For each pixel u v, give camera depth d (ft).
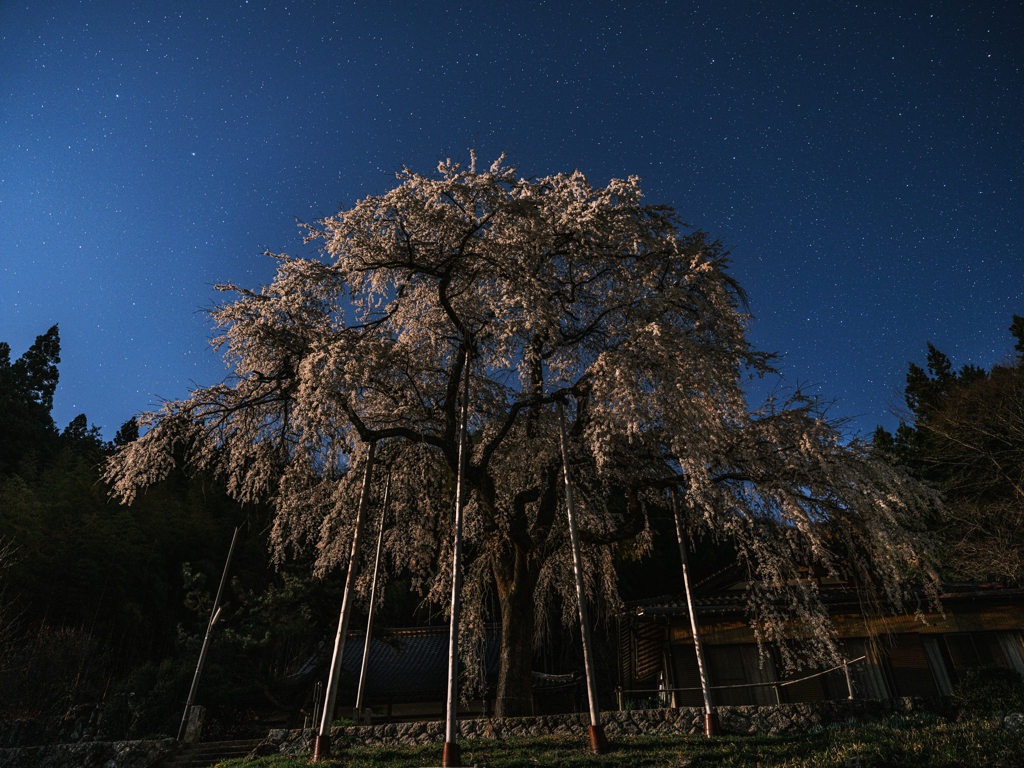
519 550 55.21
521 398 59.57
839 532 47.75
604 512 61.36
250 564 116.88
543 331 52.75
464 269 53.16
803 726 41.98
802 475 47.85
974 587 59.82
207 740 79.71
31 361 208.03
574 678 94.27
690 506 49.78
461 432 43.96
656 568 114.42
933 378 134.62
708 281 48.60
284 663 101.65
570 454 58.39
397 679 92.89
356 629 98.43
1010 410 91.61
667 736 41.06
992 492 88.02
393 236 51.88
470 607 61.98
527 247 52.21
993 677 40.91
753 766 33.30
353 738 44.86
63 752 54.85
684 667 59.16
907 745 30.30
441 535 63.26
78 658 80.23
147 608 100.12
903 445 115.14
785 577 48.98
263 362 52.42
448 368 60.39
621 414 44.62
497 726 44.45
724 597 63.16
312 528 62.75
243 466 56.90
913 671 56.70
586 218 48.98
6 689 72.13
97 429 223.10
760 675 57.88
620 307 52.31
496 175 51.49
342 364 44.09
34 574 88.48
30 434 171.73
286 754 43.37
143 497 118.01
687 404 42.86
